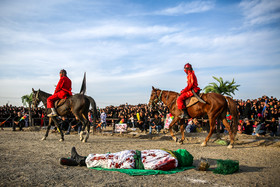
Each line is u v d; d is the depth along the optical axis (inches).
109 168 191.5
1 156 249.1
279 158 257.0
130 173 177.6
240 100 664.4
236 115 339.0
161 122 614.9
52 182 158.1
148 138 515.5
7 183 154.6
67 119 600.7
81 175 174.9
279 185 157.1
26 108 946.7
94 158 195.5
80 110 399.2
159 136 507.8
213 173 187.3
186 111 361.4
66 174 177.5
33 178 166.2
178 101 358.6
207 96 343.9
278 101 593.9
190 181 164.6
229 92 572.7
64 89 399.9
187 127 570.9
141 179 167.5
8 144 353.1
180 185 155.5
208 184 158.1
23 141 397.7
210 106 339.0
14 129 682.2
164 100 401.7
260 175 182.7
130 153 196.7
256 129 491.5
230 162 187.2
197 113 352.8
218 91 573.0
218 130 411.2
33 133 591.2
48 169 192.1
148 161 190.9
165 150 205.6
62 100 399.9
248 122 517.0
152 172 182.2
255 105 575.5
